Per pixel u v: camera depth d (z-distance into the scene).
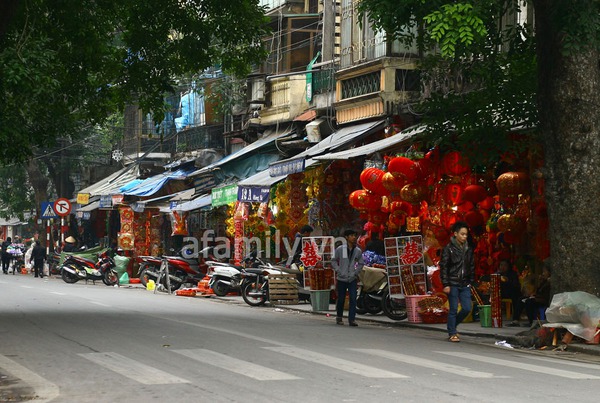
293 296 22.69
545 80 14.41
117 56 21.17
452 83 21.75
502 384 9.62
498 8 14.44
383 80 24.62
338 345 13.30
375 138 24.97
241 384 9.42
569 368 11.32
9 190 52.50
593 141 14.16
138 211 35.78
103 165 49.28
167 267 28.12
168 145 44.56
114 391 9.03
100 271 33.09
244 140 33.75
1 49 18.06
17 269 47.00
